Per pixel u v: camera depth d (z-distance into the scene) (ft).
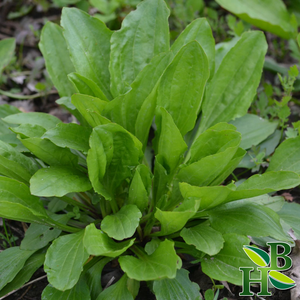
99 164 2.32
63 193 2.30
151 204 2.49
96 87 2.46
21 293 2.44
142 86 2.43
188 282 2.35
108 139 2.31
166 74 2.41
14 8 3.51
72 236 2.34
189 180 2.38
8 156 2.40
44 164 2.59
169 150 2.38
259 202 2.45
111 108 2.40
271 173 2.36
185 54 2.39
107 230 2.29
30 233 2.44
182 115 2.46
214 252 2.27
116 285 2.35
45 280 2.47
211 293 2.33
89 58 2.53
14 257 2.39
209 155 2.30
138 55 2.53
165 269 2.23
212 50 2.54
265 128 2.71
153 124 2.84
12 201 2.33
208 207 2.35
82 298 2.31
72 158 2.41
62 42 2.67
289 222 2.46
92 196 2.52
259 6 3.09
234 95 2.63
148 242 2.39
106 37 2.56
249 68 2.62
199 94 2.42
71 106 2.53
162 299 2.31
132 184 2.35
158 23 2.52
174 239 2.50
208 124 2.64
